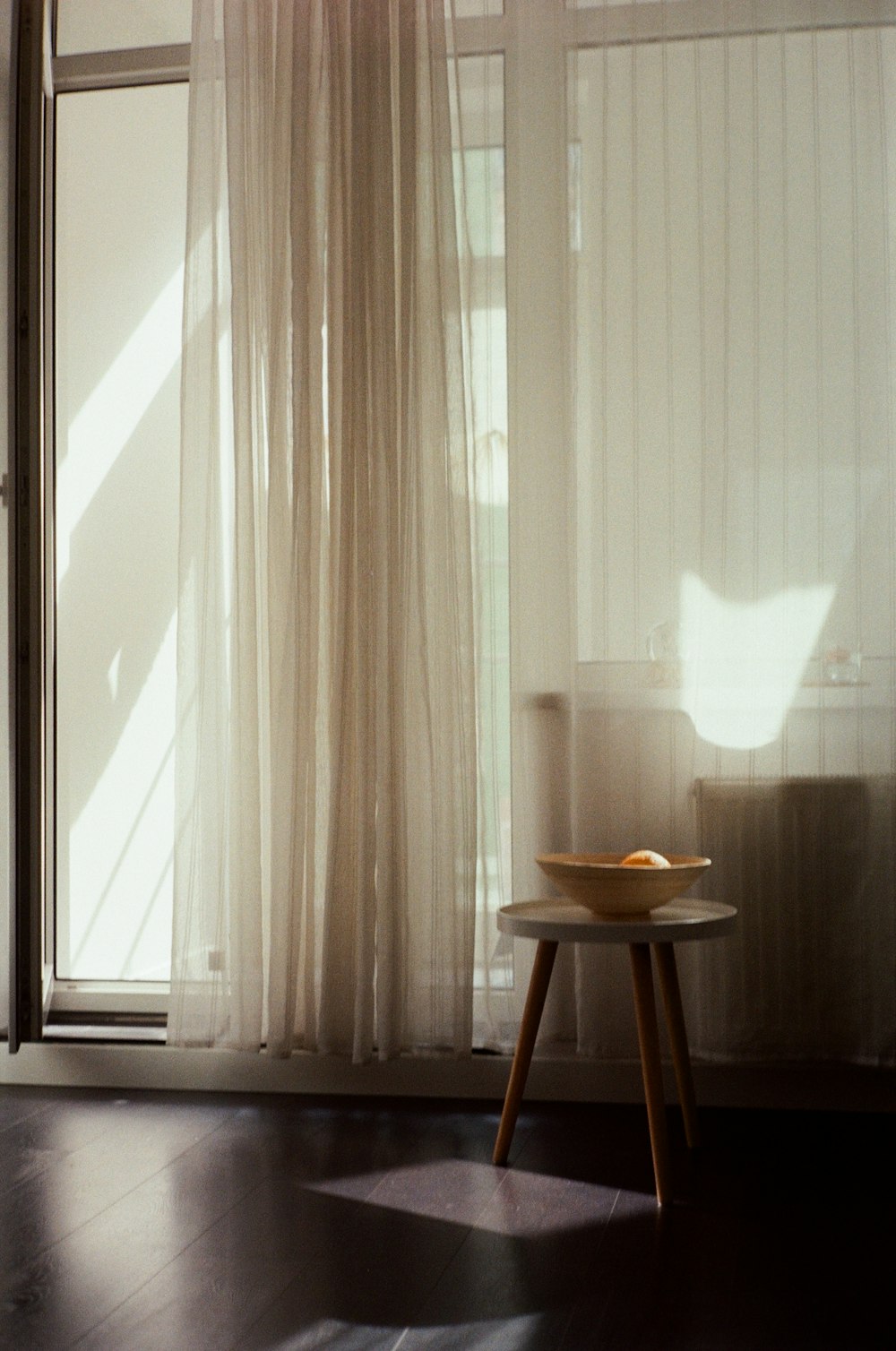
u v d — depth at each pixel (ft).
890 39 8.91
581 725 9.03
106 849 11.80
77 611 11.74
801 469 8.89
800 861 8.82
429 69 9.22
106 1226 6.75
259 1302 5.81
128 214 11.78
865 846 8.75
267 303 9.36
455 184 9.32
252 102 9.44
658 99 9.09
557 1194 7.21
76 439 11.75
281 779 9.15
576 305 9.14
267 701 9.44
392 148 9.23
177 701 9.45
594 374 9.12
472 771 9.07
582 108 9.16
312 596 9.16
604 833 8.99
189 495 9.45
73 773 11.75
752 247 8.95
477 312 9.30
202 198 9.48
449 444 9.11
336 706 9.15
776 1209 6.97
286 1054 9.15
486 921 9.19
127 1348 5.37
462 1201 7.09
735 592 8.93
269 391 9.29
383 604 9.06
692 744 8.99
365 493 9.15
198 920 9.36
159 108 11.71
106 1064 9.70
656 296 9.07
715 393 8.95
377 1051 9.10
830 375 8.87
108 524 11.82
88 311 11.75
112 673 11.82
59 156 11.61
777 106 8.96
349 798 9.21
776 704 8.87
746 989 8.81
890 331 8.84
